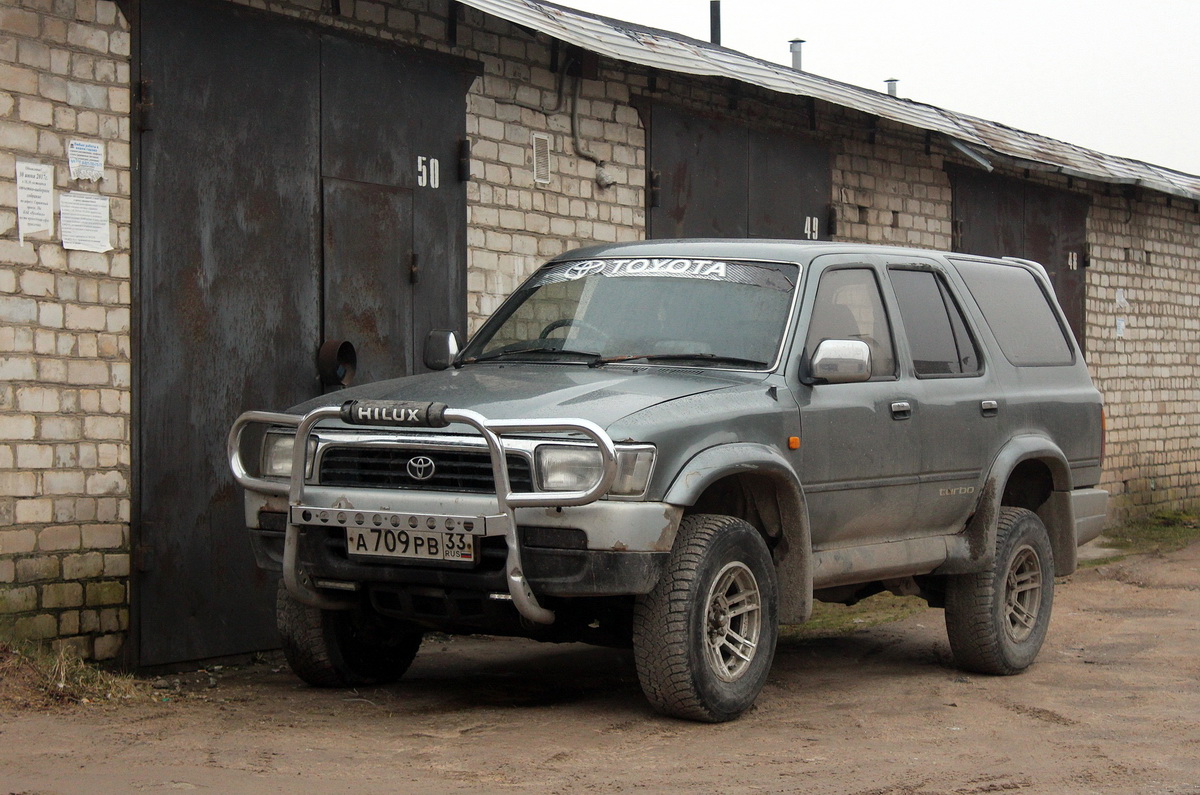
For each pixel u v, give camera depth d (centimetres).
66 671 616
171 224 738
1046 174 1568
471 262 930
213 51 760
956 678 739
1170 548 1401
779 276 667
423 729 572
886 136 1348
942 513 716
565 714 608
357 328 846
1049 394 802
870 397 669
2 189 664
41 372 677
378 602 600
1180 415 1800
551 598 574
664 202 1095
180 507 741
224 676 734
